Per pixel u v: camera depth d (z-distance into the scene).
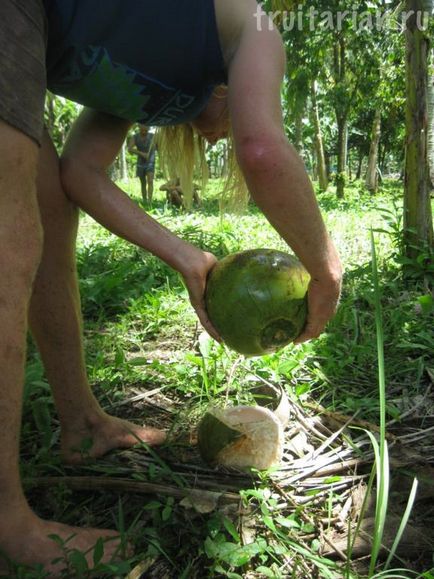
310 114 17.80
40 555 1.61
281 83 1.55
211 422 2.16
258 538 1.74
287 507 1.95
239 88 1.49
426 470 2.14
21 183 1.49
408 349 3.13
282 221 1.56
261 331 1.87
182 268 1.93
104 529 1.77
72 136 2.06
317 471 2.14
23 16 1.47
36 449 2.28
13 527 1.60
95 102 1.89
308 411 2.61
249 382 2.80
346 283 4.32
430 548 1.79
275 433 2.13
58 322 2.05
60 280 2.02
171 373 2.89
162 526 1.82
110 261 5.33
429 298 3.48
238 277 1.88
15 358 1.51
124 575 1.64
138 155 12.06
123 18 1.61
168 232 1.96
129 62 1.70
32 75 1.49
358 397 2.72
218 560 1.65
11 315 1.49
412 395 2.73
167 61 1.70
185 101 1.87
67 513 1.93
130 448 2.26
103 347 3.31
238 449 2.10
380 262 4.83
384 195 15.85
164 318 3.73
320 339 3.17
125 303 4.08
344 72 13.29
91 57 1.69
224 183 2.36
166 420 2.56
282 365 2.82
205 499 1.91
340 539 1.82
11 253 1.48
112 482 2.00
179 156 2.51
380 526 1.51
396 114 17.02
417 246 4.48
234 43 1.62
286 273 1.88
